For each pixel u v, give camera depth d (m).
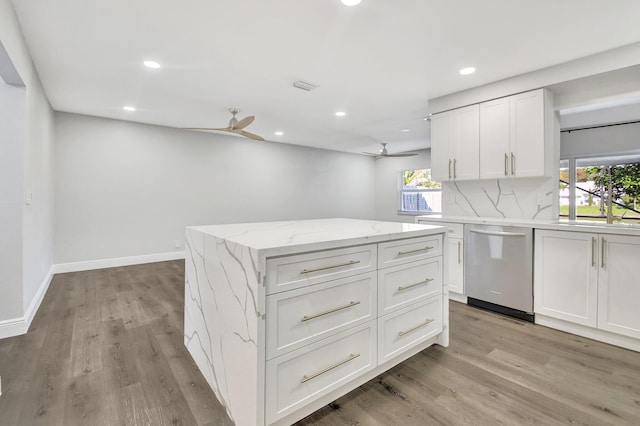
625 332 2.27
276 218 6.76
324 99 3.85
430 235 2.12
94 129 4.64
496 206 3.46
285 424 1.46
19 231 2.46
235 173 6.12
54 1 1.95
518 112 3.08
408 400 1.68
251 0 1.95
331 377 1.56
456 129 3.56
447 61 2.79
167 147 5.30
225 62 2.83
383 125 5.15
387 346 1.85
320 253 1.49
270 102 3.95
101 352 2.19
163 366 2.01
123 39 2.42
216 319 1.69
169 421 1.52
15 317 2.46
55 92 3.57
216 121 4.94
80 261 4.59
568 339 2.43
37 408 1.59
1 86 2.41
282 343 1.36
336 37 2.39
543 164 2.92
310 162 7.34
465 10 2.04
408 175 8.03
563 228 2.55
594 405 1.64
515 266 2.84
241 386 1.41
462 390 1.77
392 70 2.98
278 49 2.58
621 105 4.15
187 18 2.14
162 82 3.29
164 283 3.95
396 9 2.04
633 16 2.10
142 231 5.09
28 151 2.65
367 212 8.56
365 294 1.71
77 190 4.54
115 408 1.61
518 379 1.88
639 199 4.48
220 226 2.20
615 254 2.31
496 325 2.70
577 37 2.38
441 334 2.28
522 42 2.46
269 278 1.31
